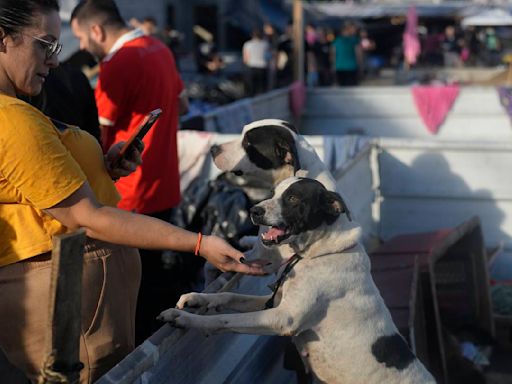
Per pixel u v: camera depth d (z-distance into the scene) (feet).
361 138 20.84
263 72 56.75
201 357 9.33
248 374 11.09
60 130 8.07
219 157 11.19
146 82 13.66
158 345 7.89
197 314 9.22
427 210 20.92
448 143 20.42
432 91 34.24
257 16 96.43
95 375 8.30
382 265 15.19
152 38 14.48
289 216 9.16
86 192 7.60
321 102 35.81
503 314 17.84
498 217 20.48
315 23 86.17
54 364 5.92
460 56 93.04
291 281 9.41
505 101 33.42
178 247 7.97
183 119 22.79
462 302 17.16
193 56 58.95
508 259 20.57
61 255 5.73
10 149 7.14
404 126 35.01
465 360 15.23
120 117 13.93
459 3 98.02
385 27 99.71
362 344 9.59
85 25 14.21
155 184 14.12
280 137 10.90
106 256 8.24
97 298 8.19
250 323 8.96
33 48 7.56
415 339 12.69
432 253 15.38
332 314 9.50
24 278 7.87
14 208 7.68
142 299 14.42
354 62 53.36
